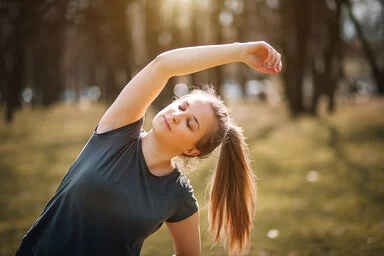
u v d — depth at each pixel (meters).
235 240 2.80
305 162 10.73
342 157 11.12
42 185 8.99
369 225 6.09
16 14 20.25
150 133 2.42
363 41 28.91
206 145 2.44
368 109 22.33
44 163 11.57
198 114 2.38
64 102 45.09
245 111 27.19
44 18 20.72
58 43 33.03
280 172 9.71
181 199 2.45
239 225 2.77
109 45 26.89
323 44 24.31
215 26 24.92
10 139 16.78
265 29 28.80
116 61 27.36
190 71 2.38
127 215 2.31
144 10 20.98
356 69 43.34
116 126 2.40
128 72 23.95
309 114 22.08
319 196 7.70
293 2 21.56
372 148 12.16
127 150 2.38
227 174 2.72
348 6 24.22
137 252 2.45
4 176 9.83
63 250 2.33
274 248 5.35
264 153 12.12
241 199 2.74
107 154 2.35
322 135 15.07
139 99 2.39
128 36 23.50
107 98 31.44
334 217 6.49
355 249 5.30
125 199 2.30
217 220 2.79
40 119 25.31
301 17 21.62
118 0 22.00
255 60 2.35
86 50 42.22
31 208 7.31
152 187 2.37
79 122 23.19
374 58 29.47
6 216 6.85
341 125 17.34
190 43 23.19
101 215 2.30
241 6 26.64
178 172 2.49
